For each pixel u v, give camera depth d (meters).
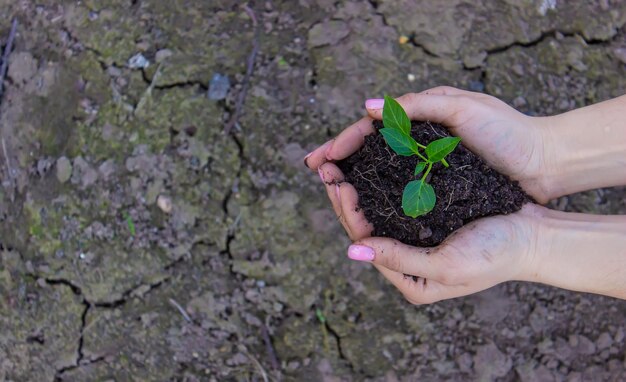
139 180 0.69
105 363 0.70
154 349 0.69
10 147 0.71
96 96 0.71
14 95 0.72
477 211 0.57
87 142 0.70
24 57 0.72
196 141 0.69
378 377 0.69
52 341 0.70
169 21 0.71
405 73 0.70
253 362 0.69
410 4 0.71
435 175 0.56
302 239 0.69
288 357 0.69
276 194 0.69
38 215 0.70
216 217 0.69
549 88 0.71
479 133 0.58
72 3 0.72
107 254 0.69
